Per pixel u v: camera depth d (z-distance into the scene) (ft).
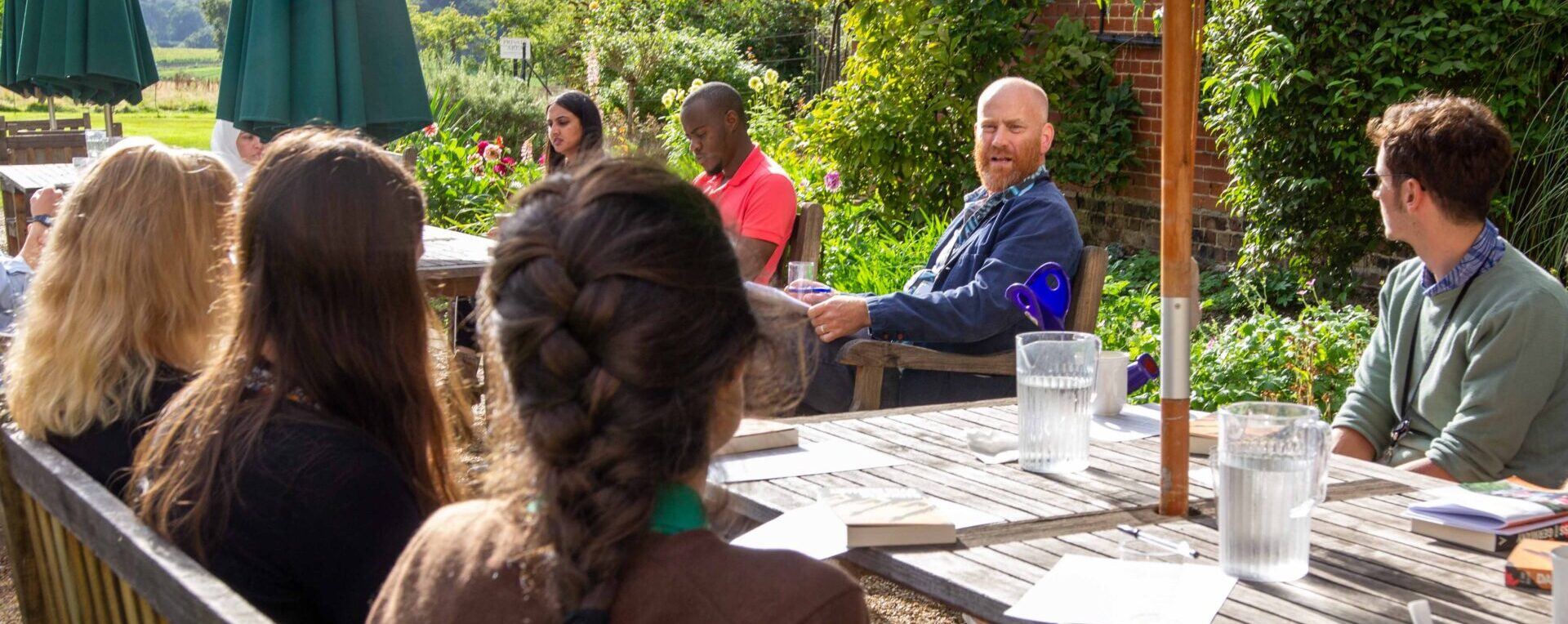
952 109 26.20
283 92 13.65
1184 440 6.45
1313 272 22.13
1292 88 21.08
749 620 3.21
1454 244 9.08
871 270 20.33
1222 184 25.48
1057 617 5.08
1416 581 5.49
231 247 5.87
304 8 13.70
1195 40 5.96
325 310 5.56
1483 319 8.85
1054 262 11.79
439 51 77.20
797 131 27.40
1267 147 21.89
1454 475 8.81
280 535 5.10
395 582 3.71
